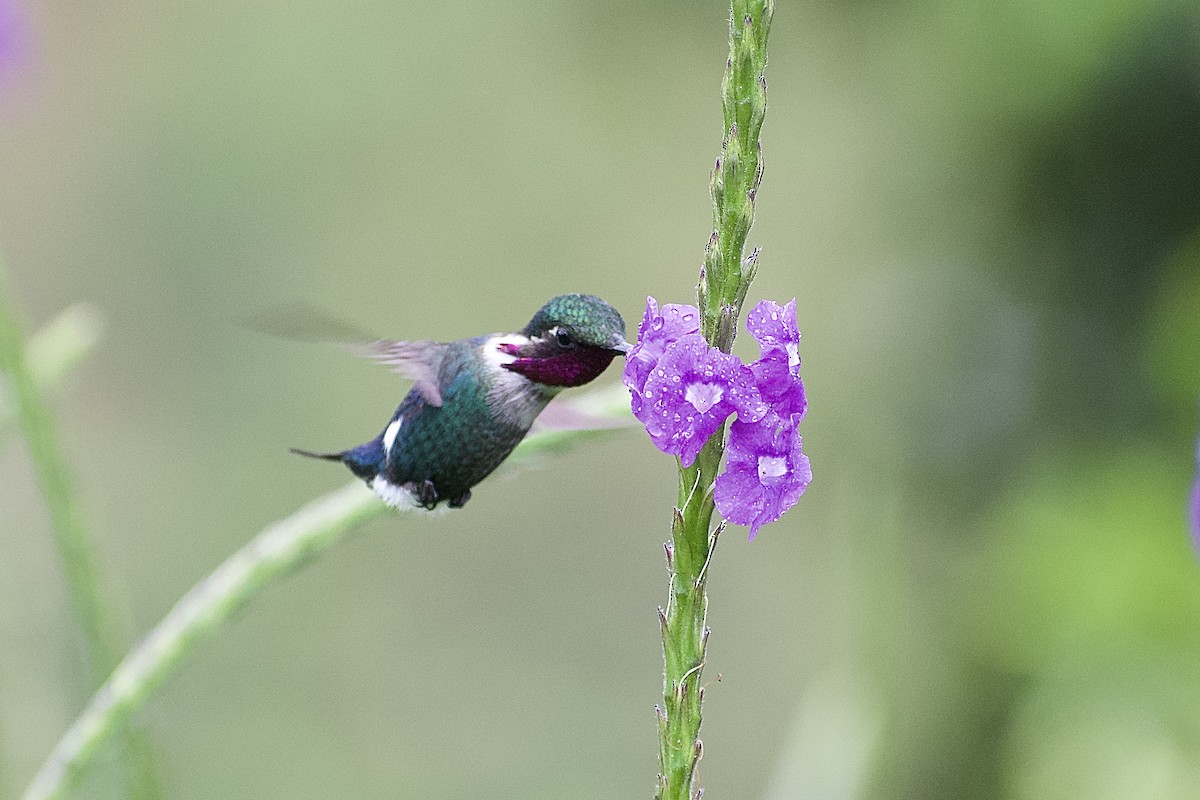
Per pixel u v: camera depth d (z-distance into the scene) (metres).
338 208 21.48
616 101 12.25
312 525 5.11
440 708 17.48
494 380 5.27
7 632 6.85
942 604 10.51
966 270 11.00
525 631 19.02
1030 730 9.99
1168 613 9.82
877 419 11.12
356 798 15.83
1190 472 9.91
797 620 17.08
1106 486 10.27
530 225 20.92
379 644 18.02
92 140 21.61
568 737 17.50
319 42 21.42
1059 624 10.06
